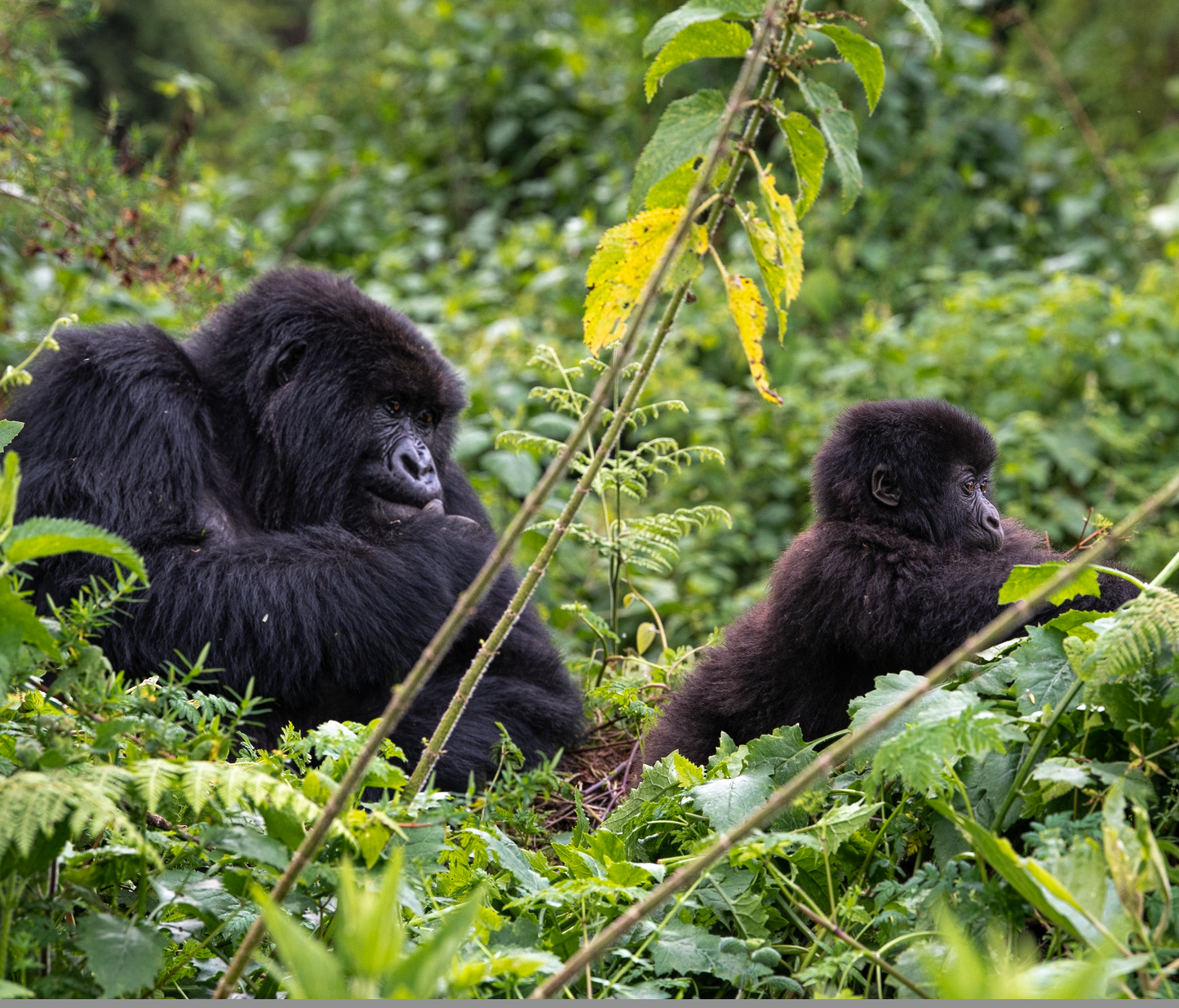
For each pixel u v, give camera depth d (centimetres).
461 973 277
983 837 302
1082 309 1118
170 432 572
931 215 1391
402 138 1662
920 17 362
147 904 339
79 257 778
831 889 343
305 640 544
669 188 372
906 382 1090
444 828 355
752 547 1004
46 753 307
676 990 337
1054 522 991
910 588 504
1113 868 282
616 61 1611
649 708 591
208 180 1519
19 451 563
